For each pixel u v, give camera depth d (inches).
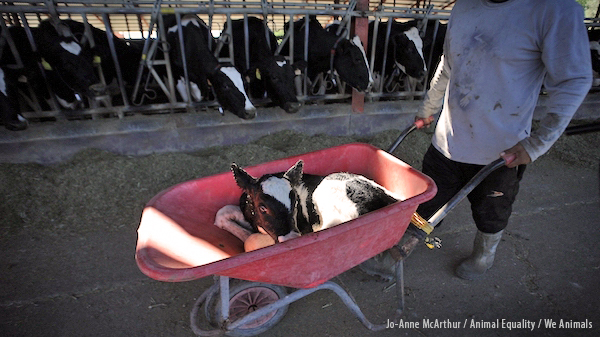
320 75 208.5
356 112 193.5
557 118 68.7
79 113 157.0
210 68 158.7
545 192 154.7
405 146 183.0
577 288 104.3
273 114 181.0
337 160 105.0
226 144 178.1
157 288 102.7
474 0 80.9
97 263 111.3
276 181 81.5
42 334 88.0
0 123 150.3
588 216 138.1
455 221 135.2
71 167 146.2
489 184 89.4
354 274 109.0
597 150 189.3
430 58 205.5
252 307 83.8
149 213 68.8
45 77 153.7
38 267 108.7
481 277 107.7
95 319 92.5
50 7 140.4
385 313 95.7
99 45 183.2
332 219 90.0
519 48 73.7
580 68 67.3
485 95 80.8
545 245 121.9
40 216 128.1
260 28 191.0
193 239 73.0
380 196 85.7
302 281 71.6
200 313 94.9
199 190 85.4
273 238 80.3
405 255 76.4
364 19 187.3
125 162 150.4
